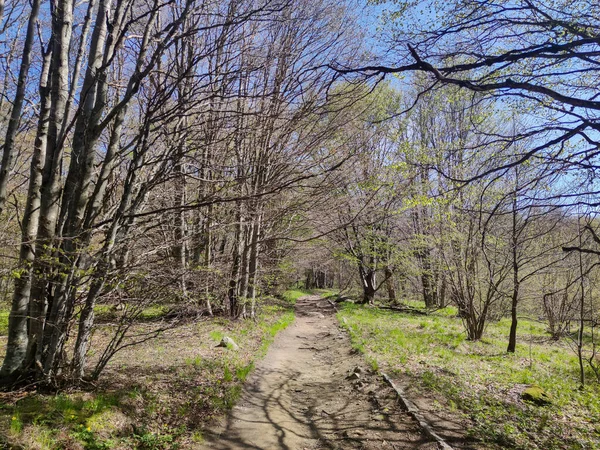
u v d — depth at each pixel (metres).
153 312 10.37
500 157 7.77
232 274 13.06
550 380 8.58
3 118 7.72
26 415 4.49
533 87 4.25
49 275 5.40
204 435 5.32
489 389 7.39
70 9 6.18
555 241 10.33
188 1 5.24
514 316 11.89
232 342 9.85
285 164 9.02
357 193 14.54
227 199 6.08
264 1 7.66
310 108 7.73
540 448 5.09
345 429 5.62
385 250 22.72
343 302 25.23
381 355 9.55
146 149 5.80
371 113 12.59
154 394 5.99
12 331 5.76
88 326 5.73
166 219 6.82
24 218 5.91
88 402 5.02
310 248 18.42
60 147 5.77
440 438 5.02
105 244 5.71
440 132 15.77
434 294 23.58
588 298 12.61
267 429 5.68
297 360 10.07
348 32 10.83
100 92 5.80
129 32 7.14
